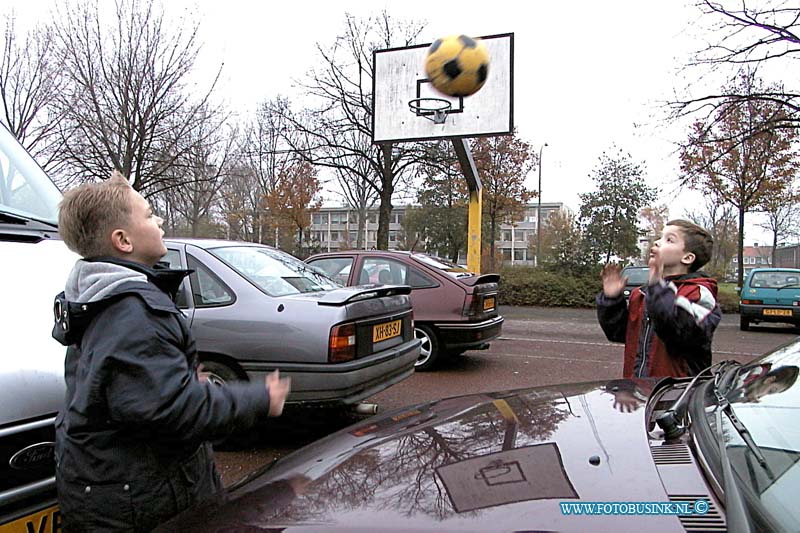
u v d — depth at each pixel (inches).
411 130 514.9
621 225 1111.0
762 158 767.7
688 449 64.6
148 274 70.2
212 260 176.1
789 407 69.1
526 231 2869.1
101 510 65.2
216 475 80.5
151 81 610.2
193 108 656.4
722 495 53.9
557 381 269.3
